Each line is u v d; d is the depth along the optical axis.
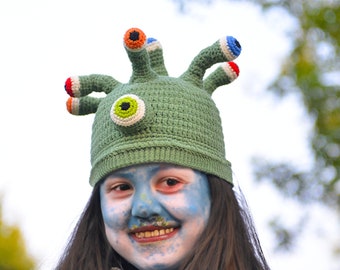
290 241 6.38
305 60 6.18
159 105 3.04
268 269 3.27
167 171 2.96
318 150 6.14
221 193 3.09
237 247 3.10
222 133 3.21
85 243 3.27
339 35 6.17
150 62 3.32
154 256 2.96
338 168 6.15
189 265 2.97
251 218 3.28
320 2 6.25
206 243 3.00
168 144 2.96
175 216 2.95
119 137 3.01
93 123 3.19
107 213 3.01
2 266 9.24
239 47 3.22
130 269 3.22
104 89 3.28
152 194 2.95
